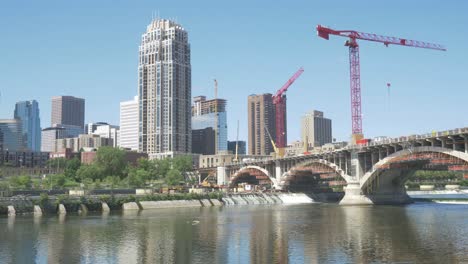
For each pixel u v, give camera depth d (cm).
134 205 15512
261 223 10362
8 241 7888
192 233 8744
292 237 8019
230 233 8675
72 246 7350
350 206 15800
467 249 6556
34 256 6581
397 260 5888
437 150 12838
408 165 15025
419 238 7619
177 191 19512
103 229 9438
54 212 13488
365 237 7850
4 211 12756
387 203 16650
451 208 14025
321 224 9956
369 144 15688
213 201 17950
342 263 5784
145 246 7300
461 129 11900
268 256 6334
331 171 18212
